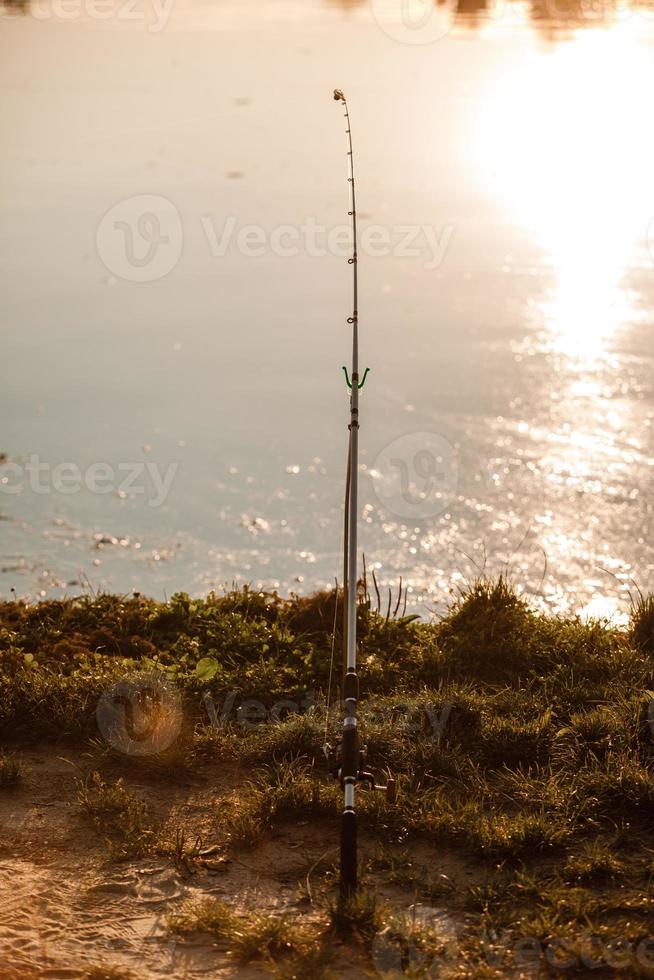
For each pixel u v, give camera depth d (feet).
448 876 16.51
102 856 16.93
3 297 98.84
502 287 96.78
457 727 20.52
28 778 19.19
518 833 17.17
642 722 20.15
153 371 77.36
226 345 84.02
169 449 61.00
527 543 47.73
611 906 15.58
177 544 47.19
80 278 105.29
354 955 14.61
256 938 14.74
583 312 88.84
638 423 63.36
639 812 17.87
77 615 25.82
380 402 68.69
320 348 82.64
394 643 24.75
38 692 21.21
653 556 46.16
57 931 14.99
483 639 24.21
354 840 15.19
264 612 26.35
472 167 152.05
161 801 18.56
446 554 46.62
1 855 16.92
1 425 65.21
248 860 16.97
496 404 67.05
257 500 52.95
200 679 22.11
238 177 145.38
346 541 16.48
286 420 65.87
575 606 40.50
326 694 22.34
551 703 21.52
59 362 79.61
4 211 131.44
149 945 14.79
